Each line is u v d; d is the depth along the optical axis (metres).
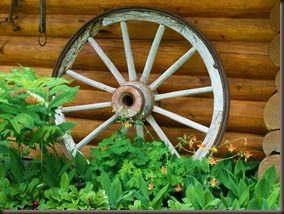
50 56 6.64
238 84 6.18
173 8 6.26
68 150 6.40
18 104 5.52
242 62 6.12
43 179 5.70
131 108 6.14
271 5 6.00
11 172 5.86
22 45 6.70
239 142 6.24
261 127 6.19
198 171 5.73
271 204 5.28
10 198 5.57
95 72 6.55
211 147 5.92
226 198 5.43
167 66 6.33
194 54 6.25
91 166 5.80
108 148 5.76
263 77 6.14
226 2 6.11
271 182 5.66
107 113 6.52
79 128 6.59
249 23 6.08
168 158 5.97
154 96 6.23
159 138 6.38
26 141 5.64
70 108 6.44
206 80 6.27
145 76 6.24
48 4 6.59
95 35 6.47
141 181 5.47
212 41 6.21
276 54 5.86
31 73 5.76
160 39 6.18
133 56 6.39
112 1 6.41
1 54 6.75
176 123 6.38
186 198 5.32
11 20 6.66
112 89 6.36
